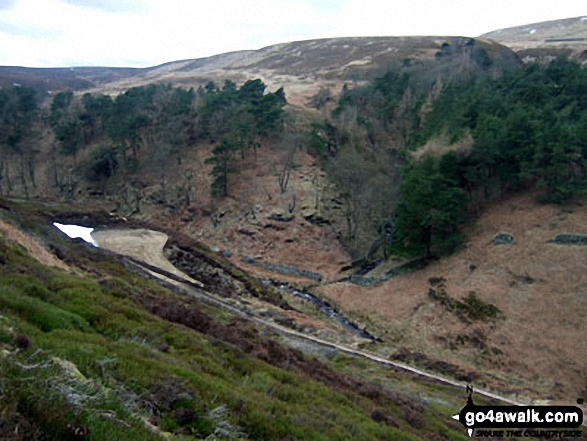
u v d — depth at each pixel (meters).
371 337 43.19
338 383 20.23
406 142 69.00
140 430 7.43
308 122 85.69
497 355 38.28
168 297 32.56
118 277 33.34
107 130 79.25
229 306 41.09
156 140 80.06
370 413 16.55
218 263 51.00
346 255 60.47
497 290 43.53
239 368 15.46
